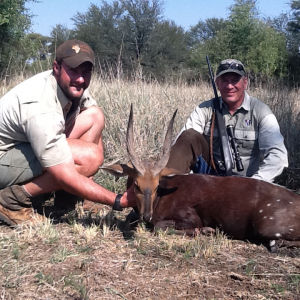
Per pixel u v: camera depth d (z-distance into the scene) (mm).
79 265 1734
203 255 1866
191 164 2367
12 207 2074
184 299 1537
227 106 2381
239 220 2045
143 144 3221
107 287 1586
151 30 11945
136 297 1540
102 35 11672
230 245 1980
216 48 11570
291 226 1958
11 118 1989
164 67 11172
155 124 3443
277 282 1651
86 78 2016
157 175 1936
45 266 1718
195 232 2088
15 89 2021
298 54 10680
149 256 1844
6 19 8086
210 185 2133
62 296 1531
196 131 2379
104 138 3271
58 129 1929
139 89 3867
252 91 4641
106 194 1969
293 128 3414
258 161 2400
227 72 2250
